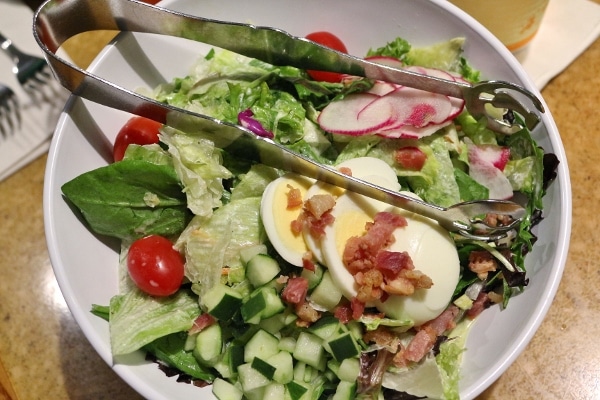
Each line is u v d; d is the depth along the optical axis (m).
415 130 0.29
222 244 0.27
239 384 0.27
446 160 0.29
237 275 0.27
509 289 0.28
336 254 0.26
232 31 0.29
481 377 0.25
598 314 0.33
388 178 0.28
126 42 0.30
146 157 0.28
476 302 0.28
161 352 0.27
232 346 0.27
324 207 0.26
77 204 0.27
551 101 0.37
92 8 0.27
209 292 0.26
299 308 0.26
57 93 0.38
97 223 0.27
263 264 0.26
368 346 0.27
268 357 0.26
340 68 0.30
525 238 0.28
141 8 0.28
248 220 0.28
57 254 0.26
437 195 0.29
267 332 0.27
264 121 0.30
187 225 0.28
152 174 0.27
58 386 0.33
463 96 0.29
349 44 0.34
